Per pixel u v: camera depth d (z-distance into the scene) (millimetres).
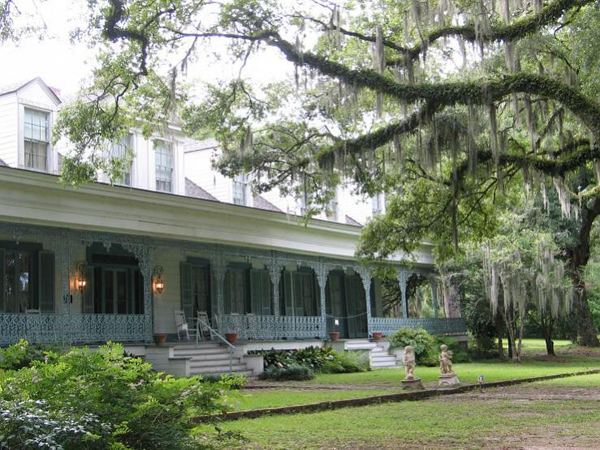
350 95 17781
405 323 33562
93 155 19328
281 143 21828
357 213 33875
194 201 23359
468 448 9133
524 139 24344
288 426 11656
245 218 25641
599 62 16625
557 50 18453
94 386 7637
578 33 16734
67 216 20250
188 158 27922
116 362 8195
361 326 34531
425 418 12602
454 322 36094
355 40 20422
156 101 20797
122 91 20250
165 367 21812
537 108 19906
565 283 31703
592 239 40812
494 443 9531
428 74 21016
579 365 29984
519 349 33125
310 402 14922
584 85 17703
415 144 20547
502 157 19859
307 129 21594
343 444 9617
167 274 25719
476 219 24594
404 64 17297
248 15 18203
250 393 17906
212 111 20703
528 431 10672
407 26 17000
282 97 21469
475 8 15828
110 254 24109
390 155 20531
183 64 18891
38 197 19609
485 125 18750
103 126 19234
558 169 19344
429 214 23891
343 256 30500
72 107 19219
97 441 6949
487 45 16547
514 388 19125
